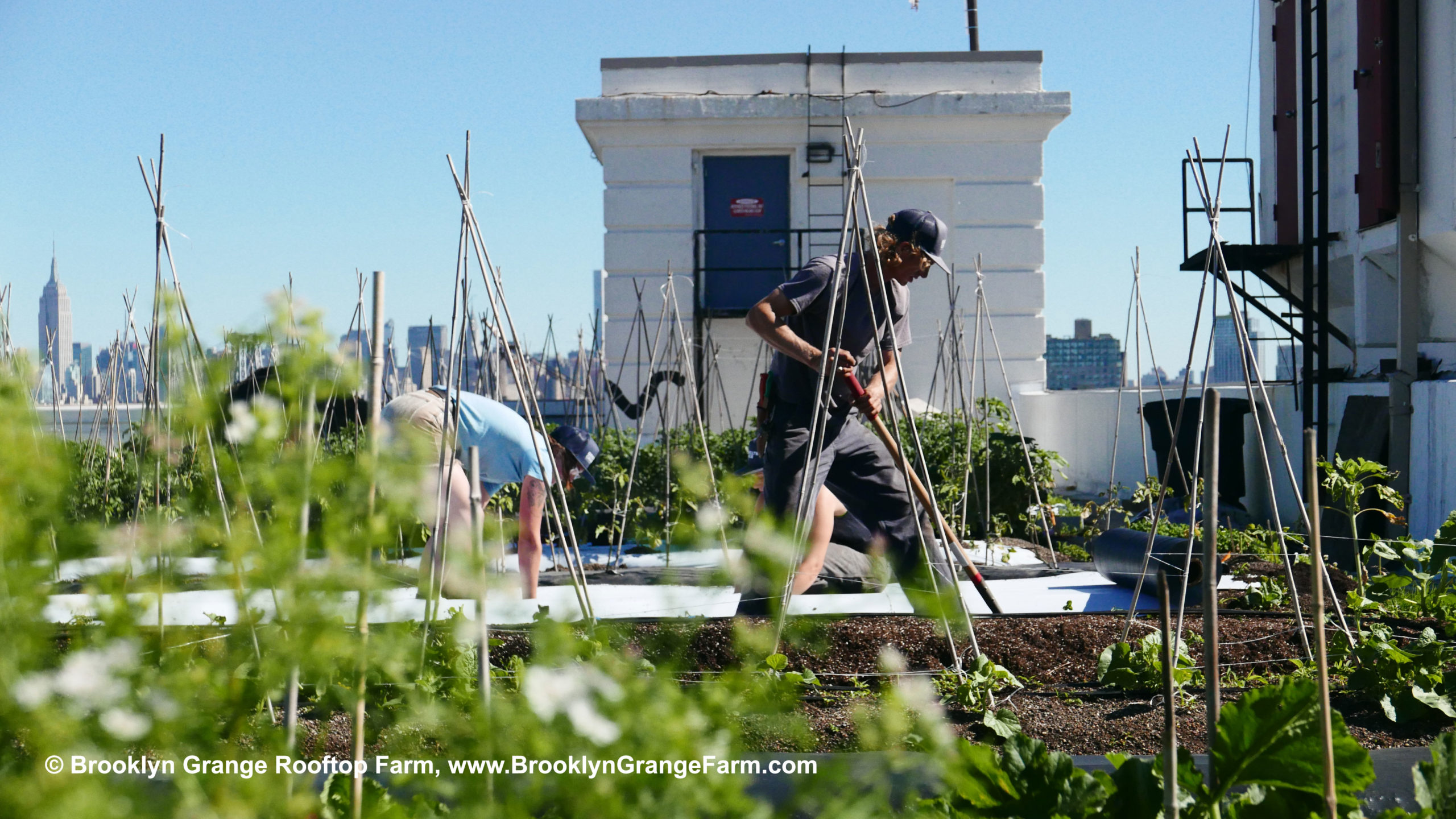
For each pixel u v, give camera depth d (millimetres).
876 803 1146
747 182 11695
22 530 1036
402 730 1494
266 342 1144
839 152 11383
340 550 1139
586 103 11344
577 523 7395
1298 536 5062
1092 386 15203
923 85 11484
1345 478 4738
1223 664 3361
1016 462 7586
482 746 1087
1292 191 10164
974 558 6492
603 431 8391
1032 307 11531
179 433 1113
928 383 11555
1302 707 1631
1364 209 8695
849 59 11508
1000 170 11500
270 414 1128
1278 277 10531
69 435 7051
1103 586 5328
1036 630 3561
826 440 4066
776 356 4188
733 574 1247
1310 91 9125
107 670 1020
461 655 2592
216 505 1211
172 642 1386
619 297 11562
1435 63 7863
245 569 1169
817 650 1480
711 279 11711
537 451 3461
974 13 14773
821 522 4102
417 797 1453
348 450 4945
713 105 11352
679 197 11516
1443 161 7797
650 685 1144
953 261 11562
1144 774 1599
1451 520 4105
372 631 2203
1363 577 4199
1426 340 8430
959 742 1587
